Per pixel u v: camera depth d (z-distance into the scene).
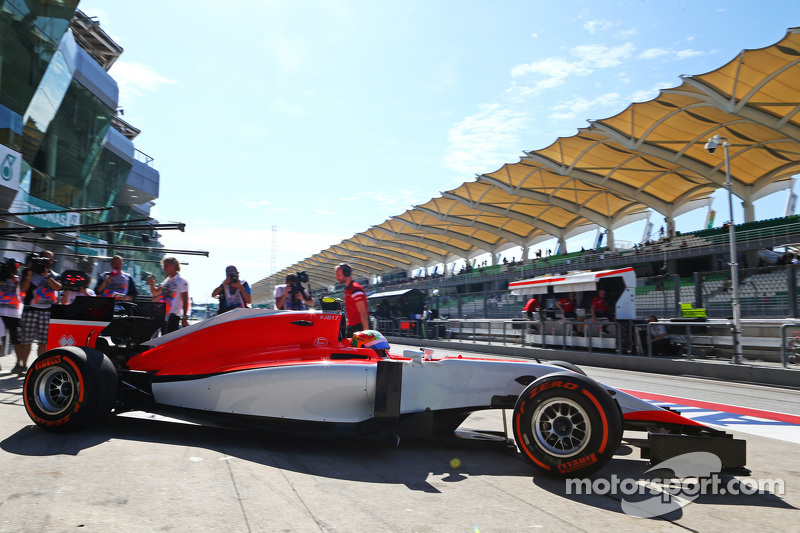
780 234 32.22
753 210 37.03
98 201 32.66
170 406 4.73
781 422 6.68
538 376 4.25
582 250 48.50
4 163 15.05
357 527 2.68
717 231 36.22
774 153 32.06
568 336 17.91
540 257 55.47
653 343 14.75
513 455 4.28
